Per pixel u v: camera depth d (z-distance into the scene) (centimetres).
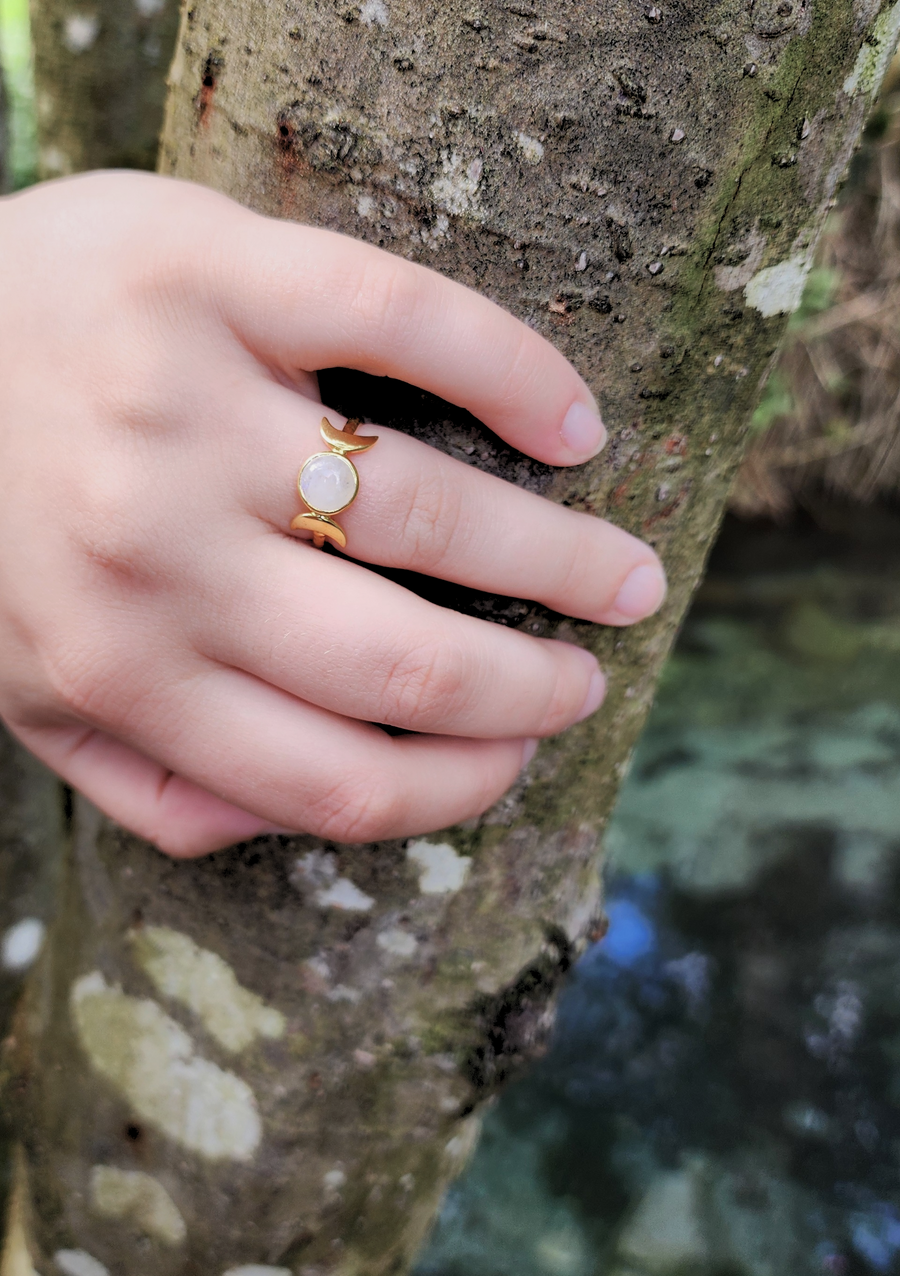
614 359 24
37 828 44
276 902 27
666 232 23
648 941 74
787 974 72
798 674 102
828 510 130
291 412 24
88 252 24
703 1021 69
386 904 27
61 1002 30
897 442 125
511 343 23
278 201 24
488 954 27
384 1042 27
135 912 28
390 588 24
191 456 23
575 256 23
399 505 23
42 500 24
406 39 22
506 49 22
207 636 24
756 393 25
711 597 114
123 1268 29
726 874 79
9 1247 34
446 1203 58
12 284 24
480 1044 28
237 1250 28
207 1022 28
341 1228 28
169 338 23
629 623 25
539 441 24
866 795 86
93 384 24
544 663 25
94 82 47
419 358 23
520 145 23
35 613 25
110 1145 29
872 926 75
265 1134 27
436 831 26
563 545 24
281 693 25
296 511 24
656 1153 61
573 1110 64
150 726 25
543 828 27
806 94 23
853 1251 56
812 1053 67
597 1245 57
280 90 23
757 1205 58
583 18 22
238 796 25
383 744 25
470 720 24
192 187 24
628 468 25
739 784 87
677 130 22
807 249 24
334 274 23
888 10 23
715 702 98
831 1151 61
